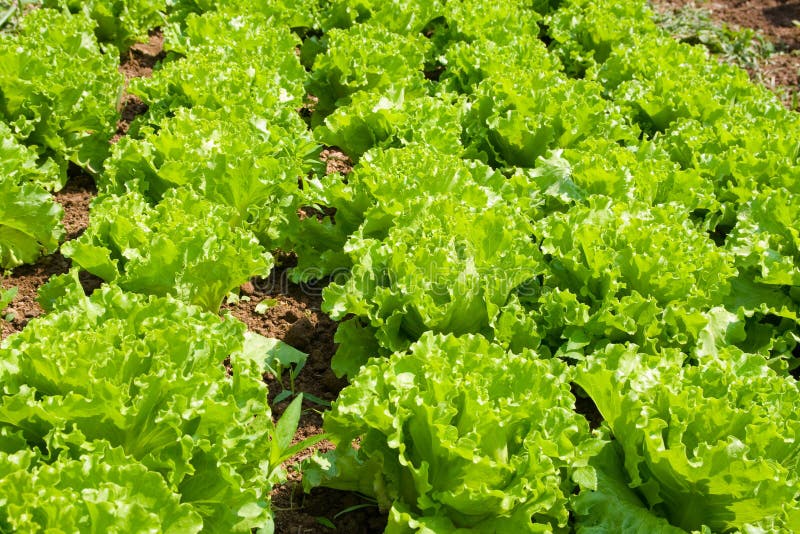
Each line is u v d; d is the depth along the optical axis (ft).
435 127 7.49
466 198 6.88
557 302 6.44
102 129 7.57
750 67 11.96
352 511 5.87
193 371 5.52
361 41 8.45
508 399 5.49
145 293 6.21
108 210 6.39
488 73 8.59
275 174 6.91
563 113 7.82
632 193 7.20
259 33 8.66
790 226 6.96
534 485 5.37
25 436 5.28
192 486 5.37
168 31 8.63
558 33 10.25
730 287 6.64
